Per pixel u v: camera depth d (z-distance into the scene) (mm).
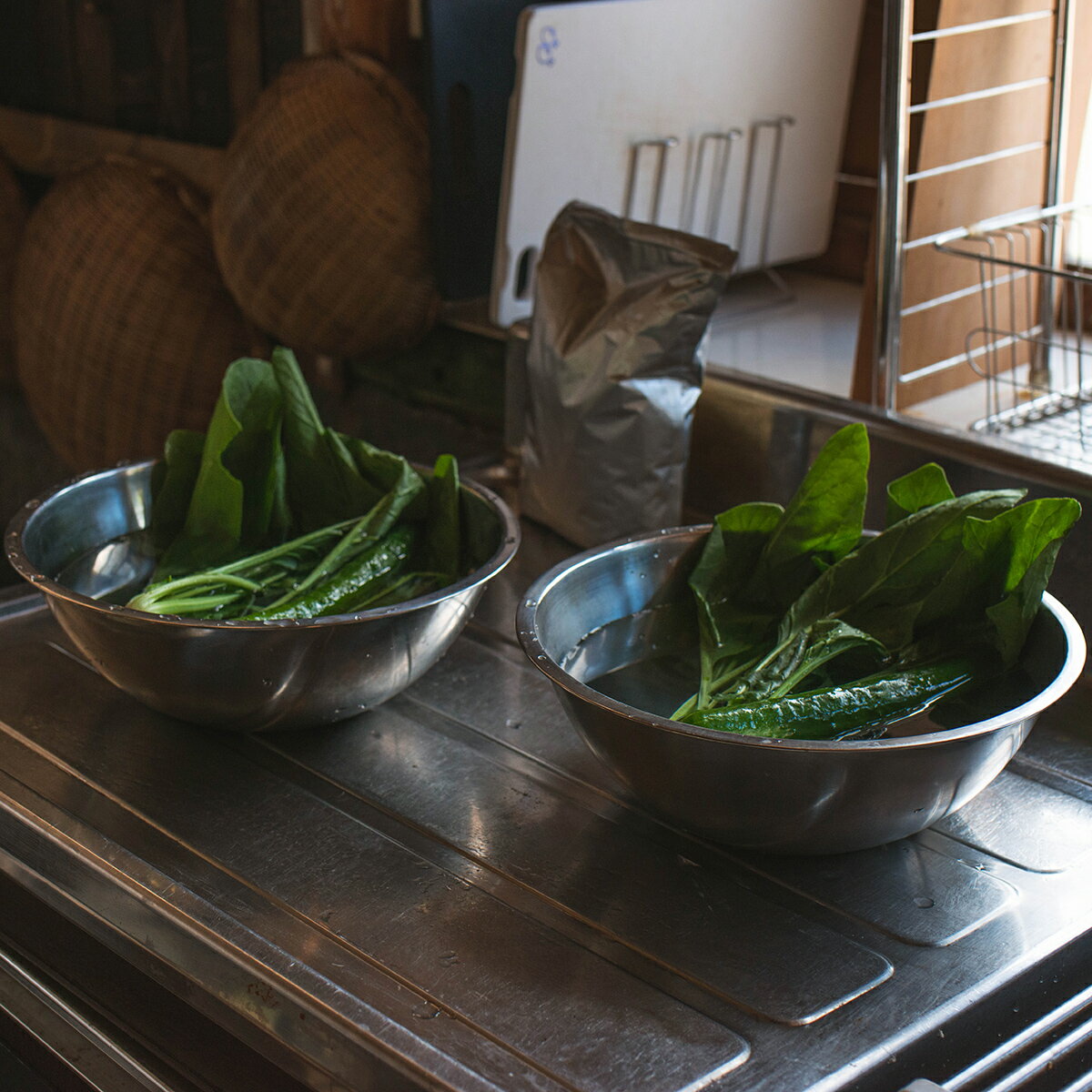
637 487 932
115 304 1513
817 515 747
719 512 1059
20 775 698
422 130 1257
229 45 1637
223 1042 608
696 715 608
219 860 636
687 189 1244
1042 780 717
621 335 898
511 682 806
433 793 694
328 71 1264
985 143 1067
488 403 1327
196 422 1553
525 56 1058
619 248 906
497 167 1256
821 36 1288
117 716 758
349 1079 531
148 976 631
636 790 616
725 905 612
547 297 938
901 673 664
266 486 811
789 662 680
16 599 876
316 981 544
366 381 1478
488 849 649
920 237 1046
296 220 1251
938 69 995
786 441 990
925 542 699
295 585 776
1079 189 1243
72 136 1911
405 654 700
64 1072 675
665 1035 530
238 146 1310
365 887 619
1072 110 1122
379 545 782
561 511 967
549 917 602
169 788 692
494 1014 540
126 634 657
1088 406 1040
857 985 560
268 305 1313
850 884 627
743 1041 528
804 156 1340
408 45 1394
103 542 820
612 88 1131
